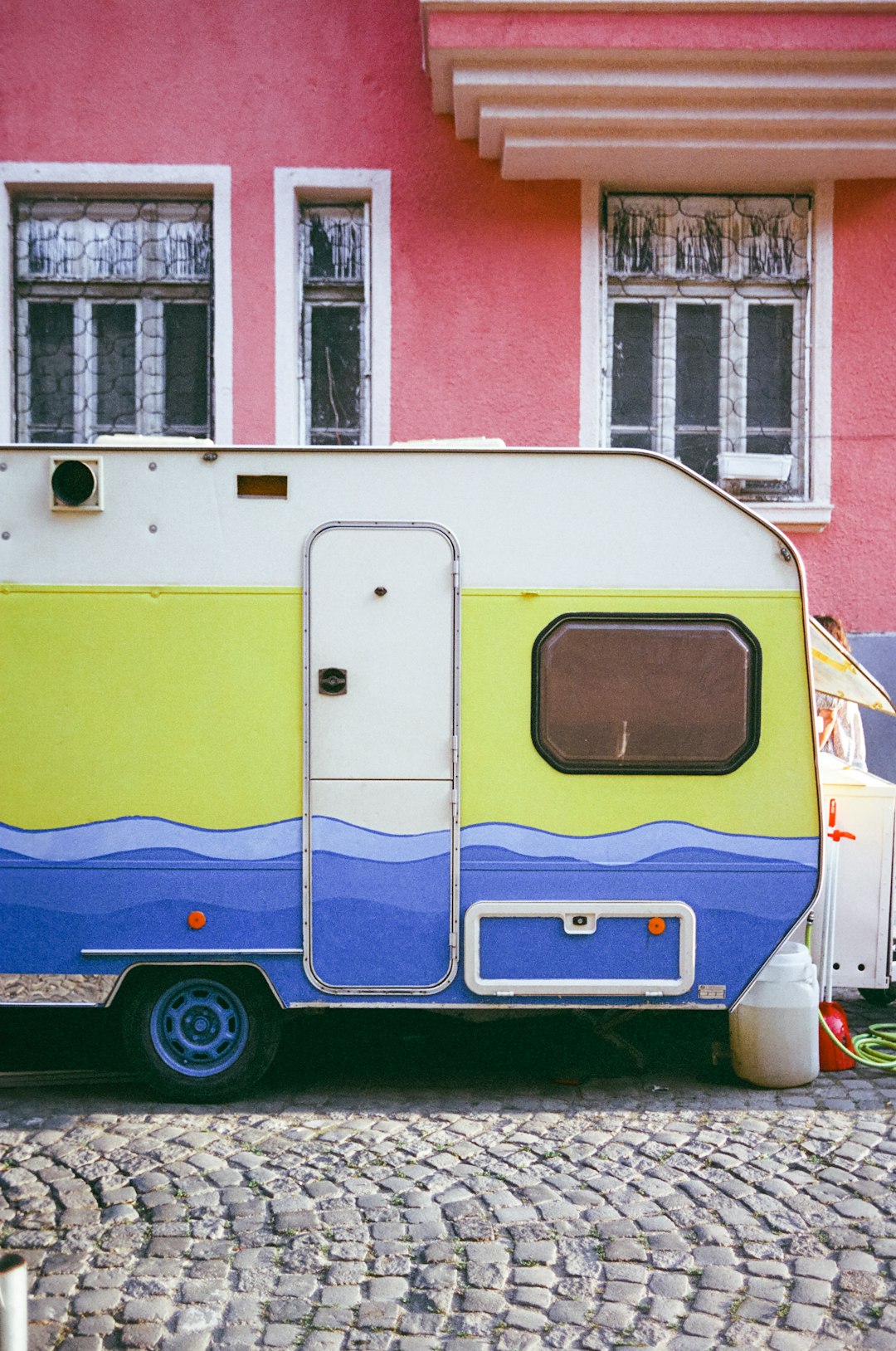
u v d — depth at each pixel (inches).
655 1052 208.1
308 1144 166.4
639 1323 122.6
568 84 275.7
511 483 177.9
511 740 178.1
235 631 177.9
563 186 303.7
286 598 177.9
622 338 315.6
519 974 179.6
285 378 305.9
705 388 317.4
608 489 178.1
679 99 280.2
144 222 312.2
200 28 300.5
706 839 178.9
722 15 270.4
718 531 178.1
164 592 178.1
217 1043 183.6
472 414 306.3
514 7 268.1
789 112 282.2
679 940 179.3
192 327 315.0
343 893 178.4
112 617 177.9
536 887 178.9
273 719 178.1
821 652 202.4
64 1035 215.3
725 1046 200.2
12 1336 91.7
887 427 308.5
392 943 179.0
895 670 306.0
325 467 177.3
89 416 315.6
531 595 177.9
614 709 178.4
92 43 300.5
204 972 181.8
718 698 178.7
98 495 176.9
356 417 314.8
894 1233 140.7
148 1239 138.6
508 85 276.1
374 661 177.6
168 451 177.5
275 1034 183.8
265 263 304.0
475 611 177.9
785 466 311.1
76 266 312.3
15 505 178.1
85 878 178.7
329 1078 195.0
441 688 177.9
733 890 179.3
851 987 211.9
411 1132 171.0
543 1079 194.5
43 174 302.2
